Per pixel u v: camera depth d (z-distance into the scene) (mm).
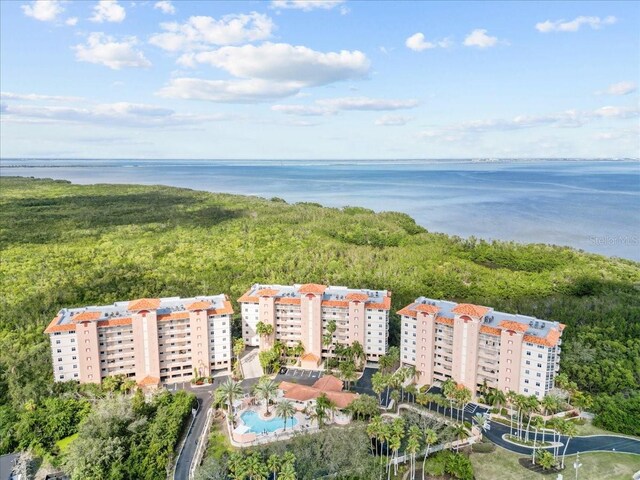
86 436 114750
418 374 153875
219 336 160000
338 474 106875
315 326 167250
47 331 142000
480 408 138500
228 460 107062
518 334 134125
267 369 161500
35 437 122812
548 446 120375
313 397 134000
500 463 114188
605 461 114812
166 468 111688
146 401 138500
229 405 130875
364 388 150625
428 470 112188
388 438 108000
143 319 149625
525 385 136250
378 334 166250
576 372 147375
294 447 113688
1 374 146125
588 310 189375
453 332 145750
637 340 160375
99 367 147625
